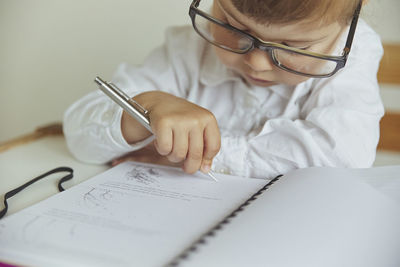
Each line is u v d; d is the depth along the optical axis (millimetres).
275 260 302
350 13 508
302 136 560
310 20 470
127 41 1085
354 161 551
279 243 323
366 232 352
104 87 516
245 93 714
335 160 555
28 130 1256
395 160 1052
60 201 433
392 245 348
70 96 1184
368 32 701
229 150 583
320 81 650
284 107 695
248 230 343
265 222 356
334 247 324
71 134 626
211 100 762
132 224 380
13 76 1215
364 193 414
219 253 309
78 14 1106
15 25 1165
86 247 333
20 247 330
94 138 590
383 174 478
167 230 369
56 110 1212
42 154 657
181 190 479
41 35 1155
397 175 474
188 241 349
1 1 1146
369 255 329
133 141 581
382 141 1052
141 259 317
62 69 1167
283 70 562
